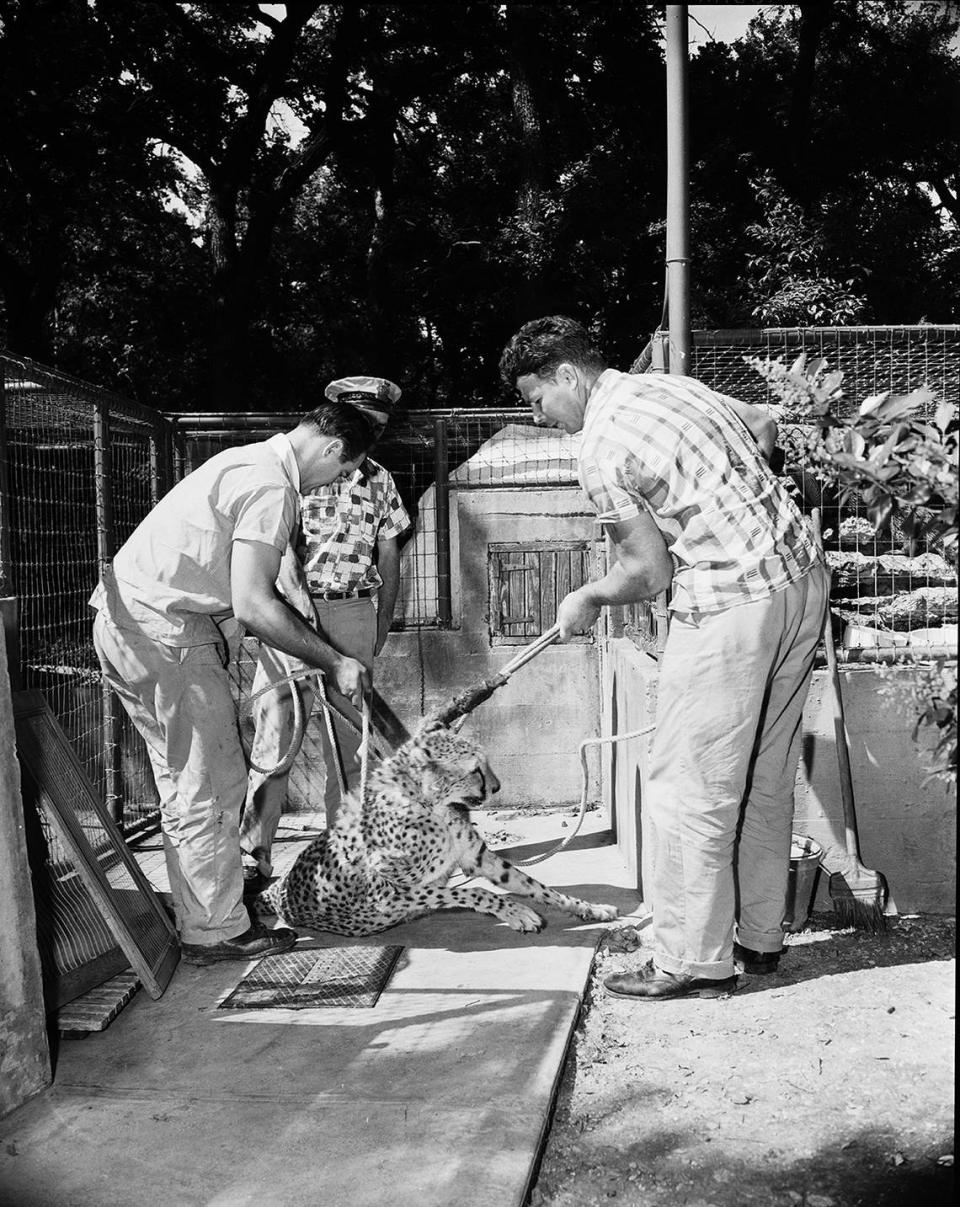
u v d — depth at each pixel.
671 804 3.42
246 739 6.07
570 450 6.29
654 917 3.52
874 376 4.19
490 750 6.22
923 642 4.21
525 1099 2.81
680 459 3.27
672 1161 2.60
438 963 3.82
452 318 21.42
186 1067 3.09
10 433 5.12
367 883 3.93
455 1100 2.82
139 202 19.95
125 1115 2.83
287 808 6.34
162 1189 2.49
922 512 2.40
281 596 3.84
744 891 3.62
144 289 21.25
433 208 20.50
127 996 3.48
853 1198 2.41
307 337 23.88
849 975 3.59
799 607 3.33
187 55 19.02
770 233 11.75
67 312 21.72
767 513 3.30
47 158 17.56
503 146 18.52
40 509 4.98
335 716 4.81
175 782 3.82
